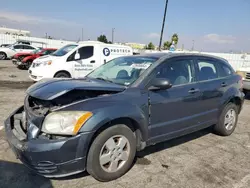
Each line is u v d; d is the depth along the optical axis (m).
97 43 9.94
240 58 19.64
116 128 2.92
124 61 4.05
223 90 4.55
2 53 21.61
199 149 4.14
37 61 9.11
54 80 3.44
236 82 4.95
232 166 3.58
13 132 2.94
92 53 9.58
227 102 4.68
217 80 4.49
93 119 2.66
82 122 2.61
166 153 3.89
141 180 3.05
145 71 3.43
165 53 4.07
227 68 4.96
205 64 4.39
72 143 2.57
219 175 3.29
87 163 2.79
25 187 2.78
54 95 2.78
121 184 2.94
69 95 3.02
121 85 3.29
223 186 3.03
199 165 3.54
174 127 3.68
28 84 10.02
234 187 3.02
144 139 3.27
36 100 3.09
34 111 2.80
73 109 2.64
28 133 2.70
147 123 3.26
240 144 4.50
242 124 5.87
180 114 3.73
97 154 2.79
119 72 3.78
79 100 2.78
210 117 4.39
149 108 3.25
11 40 34.12
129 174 3.17
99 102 2.81
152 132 3.37
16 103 6.55
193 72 4.05
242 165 3.63
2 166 3.18
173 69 3.74
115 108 2.85
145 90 3.26
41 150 2.50
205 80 4.24
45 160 2.53
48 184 2.86
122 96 3.03
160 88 3.27
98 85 3.12
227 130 4.83
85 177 3.04
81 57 9.32
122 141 3.02
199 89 4.00
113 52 10.18
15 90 8.48
